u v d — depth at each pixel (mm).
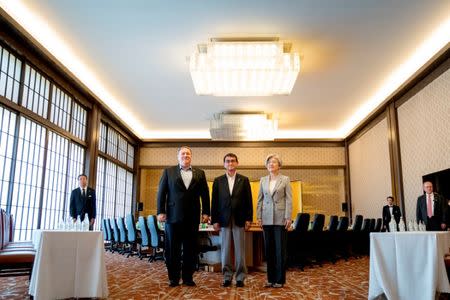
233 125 9367
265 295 3537
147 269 5520
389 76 7152
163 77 7305
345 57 6367
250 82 6293
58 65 6281
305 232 5934
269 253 3998
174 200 3891
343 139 11477
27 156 5863
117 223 8055
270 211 3932
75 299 3227
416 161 6926
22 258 3115
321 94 8148
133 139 11359
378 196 8859
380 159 8719
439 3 4875
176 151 11797
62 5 4961
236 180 4039
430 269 2939
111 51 6238
